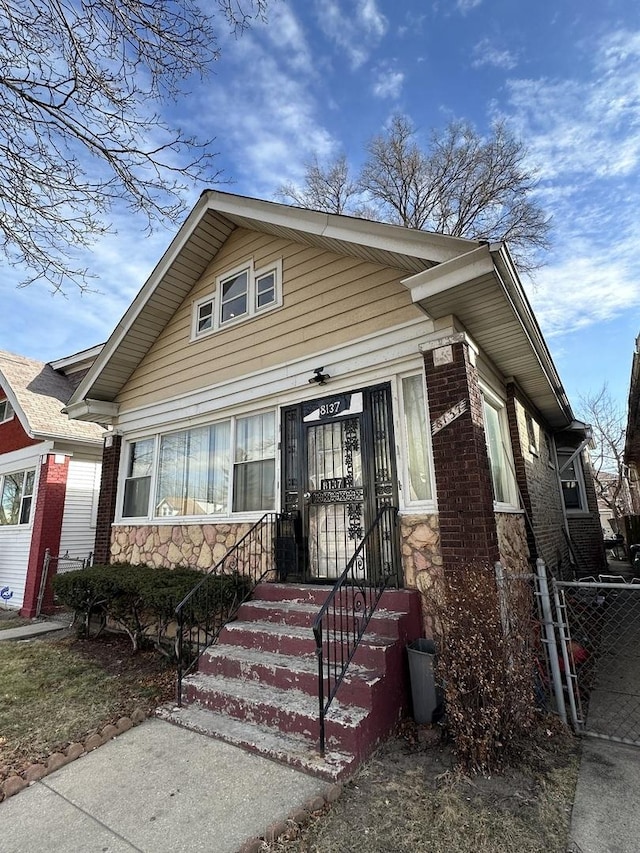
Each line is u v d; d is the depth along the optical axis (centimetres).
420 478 485
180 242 711
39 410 1095
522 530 600
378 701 347
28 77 376
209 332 730
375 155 1789
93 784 304
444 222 1764
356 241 497
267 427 643
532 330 527
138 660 585
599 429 2900
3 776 318
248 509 641
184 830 254
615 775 293
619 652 546
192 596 505
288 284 636
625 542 1578
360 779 295
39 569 995
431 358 473
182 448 756
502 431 636
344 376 552
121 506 828
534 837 237
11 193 404
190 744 350
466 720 308
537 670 380
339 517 539
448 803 264
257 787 289
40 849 244
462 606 333
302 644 425
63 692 478
